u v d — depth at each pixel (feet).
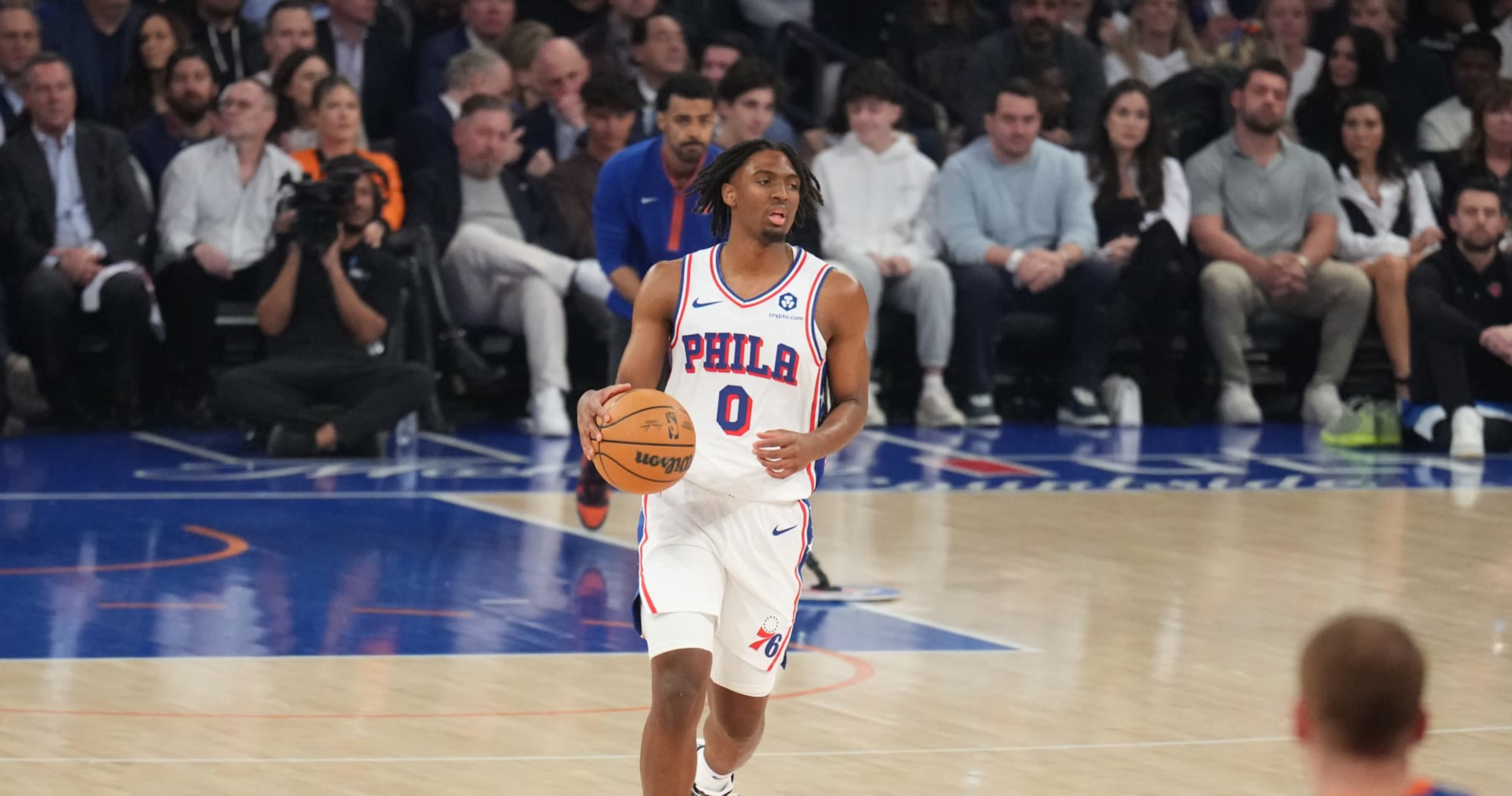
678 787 41.34
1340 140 125.59
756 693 44.52
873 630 67.97
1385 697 23.50
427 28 125.18
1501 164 127.13
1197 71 128.26
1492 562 82.12
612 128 112.78
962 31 130.31
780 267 44.57
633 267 75.10
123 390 108.27
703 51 128.16
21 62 110.73
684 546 43.09
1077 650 65.36
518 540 82.99
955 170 118.93
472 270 111.96
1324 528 89.35
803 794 48.47
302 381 102.47
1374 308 123.95
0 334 105.40
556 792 47.88
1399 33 139.54
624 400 42.50
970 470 103.35
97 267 106.22
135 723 53.83
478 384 110.93
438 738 52.80
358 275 103.81
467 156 111.86
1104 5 134.82
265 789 47.65
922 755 52.37
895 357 120.26
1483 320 114.42
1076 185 119.03
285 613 68.64
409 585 73.72
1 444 103.91
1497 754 53.67
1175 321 120.57
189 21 117.70
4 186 106.01
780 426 44.09
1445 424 112.57
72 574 74.38
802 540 44.29
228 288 111.45
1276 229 122.93
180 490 92.73
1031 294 119.55
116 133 108.99
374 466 101.19
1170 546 84.33
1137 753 52.95
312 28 115.34
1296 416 127.03
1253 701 59.06
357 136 110.32
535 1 127.44
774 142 44.29
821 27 136.56
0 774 48.47
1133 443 114.42
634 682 59.82
